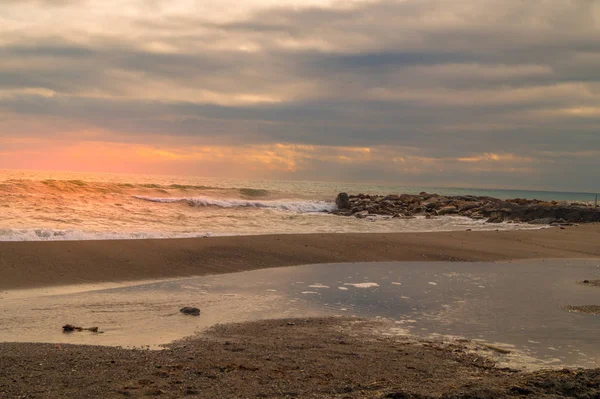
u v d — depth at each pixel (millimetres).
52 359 7703
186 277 15141
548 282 15648
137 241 18906
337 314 11500
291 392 6551
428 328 10492
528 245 23719
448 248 21859
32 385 6551
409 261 19172
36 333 9414
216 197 44688
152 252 17500
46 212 26734
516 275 16812
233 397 6328
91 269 15062
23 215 25078
